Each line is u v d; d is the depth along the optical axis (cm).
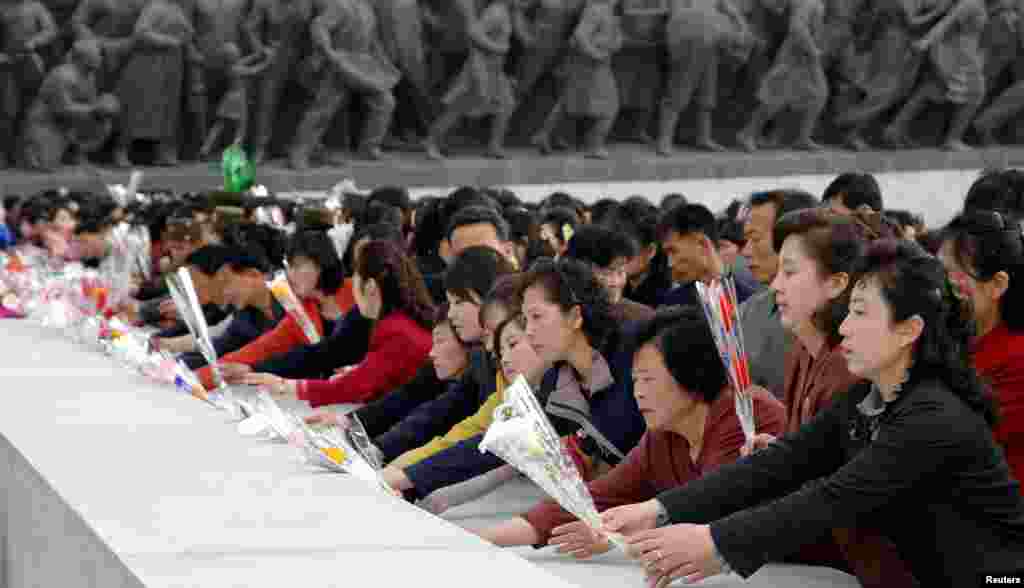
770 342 754
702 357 591
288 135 3153
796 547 484
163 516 465
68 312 1110
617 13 3366
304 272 1159
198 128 3050
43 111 2872
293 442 595
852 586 543
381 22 3153
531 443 498
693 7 3338
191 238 1548
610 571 563
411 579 387
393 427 831
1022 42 3681
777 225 595
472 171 3156
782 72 3494
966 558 485
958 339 490
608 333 682
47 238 2006
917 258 488
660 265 1077
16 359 909
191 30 2977
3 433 639
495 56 3212
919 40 3566
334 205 1577
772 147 3588
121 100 2942
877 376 496
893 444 479
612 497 628
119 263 1475
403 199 1619
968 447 477
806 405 587
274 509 477
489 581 386
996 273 590
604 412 687
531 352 703
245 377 999
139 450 590
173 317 1438
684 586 539
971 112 3634
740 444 589
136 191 2583
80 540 468
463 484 700
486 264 807
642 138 3491
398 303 972
